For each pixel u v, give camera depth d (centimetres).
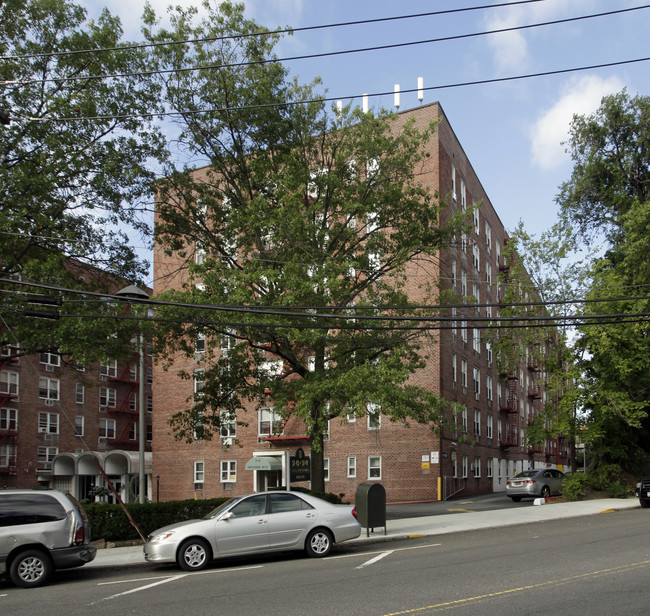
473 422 4222
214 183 2373
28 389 5178
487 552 1381
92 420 5678
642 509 2386
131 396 6134
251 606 929
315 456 2300
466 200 4372
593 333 2739
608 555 1270
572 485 2850
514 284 3117
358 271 2305
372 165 2225
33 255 2059
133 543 1772
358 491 1738
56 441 5334
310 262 2038
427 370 3512
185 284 2069
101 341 1952
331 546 1443
